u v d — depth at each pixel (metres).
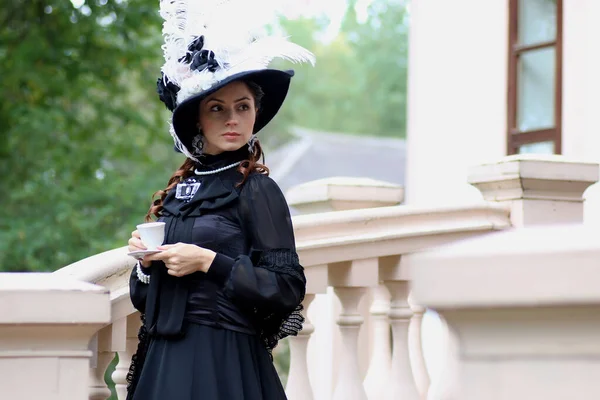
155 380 3.51
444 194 8.95
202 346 3.46
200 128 3.66
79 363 2.93
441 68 9.03
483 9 8.49
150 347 3.59
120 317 4.02
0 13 13.21
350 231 4.59
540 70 7.92
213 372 3.43
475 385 1.81
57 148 13.45
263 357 3.58
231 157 3.65
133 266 4.05
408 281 4.75
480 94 8.51
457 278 1.78
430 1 9.20
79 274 3.94
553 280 1.72
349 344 4.66
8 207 13.63
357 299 4.66
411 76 9.51
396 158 36.59
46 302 2.85
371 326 5.68
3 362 2.86
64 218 13.04
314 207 5.85
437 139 9.06
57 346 2.91
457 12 8.83
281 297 3.43
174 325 3.48
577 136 7.38
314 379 5.83
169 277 3.55
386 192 5.73
